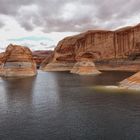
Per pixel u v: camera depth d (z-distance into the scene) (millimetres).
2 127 22781
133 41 152125
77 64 123625
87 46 167250
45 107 31578
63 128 22234
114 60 153375
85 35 170875
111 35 162125
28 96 40906
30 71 95938
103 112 28203
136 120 24547
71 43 175000
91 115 26875
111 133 20719
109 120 24734
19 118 25938
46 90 48969
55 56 171125
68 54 171125
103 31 166250
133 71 124625
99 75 95875
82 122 24188
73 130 21656
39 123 24000
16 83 64000
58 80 74250
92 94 42031
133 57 146250
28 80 74062
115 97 38094
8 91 47438
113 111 28578
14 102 35281
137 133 20625
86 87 53000
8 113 28281
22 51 94562
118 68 145875
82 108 30594
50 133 20938
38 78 83000
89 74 104688
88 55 164750
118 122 23969
